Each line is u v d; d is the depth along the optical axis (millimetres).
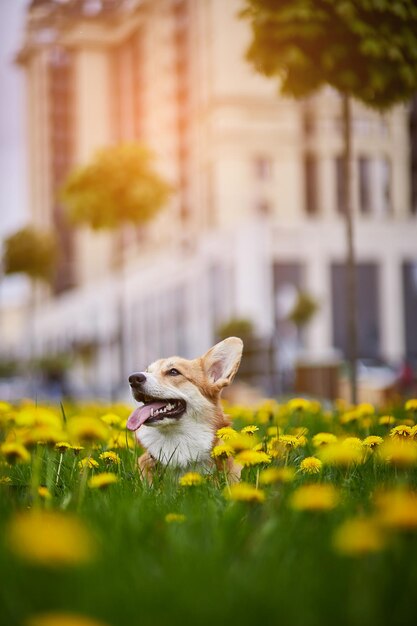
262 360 25031
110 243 106562
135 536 2781
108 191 30000
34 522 2127
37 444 3920
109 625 1885
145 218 30688
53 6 124938
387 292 61719
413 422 5969
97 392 44531
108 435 5617
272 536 2715
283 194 70250
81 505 3402
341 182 69438
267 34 10148
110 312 85562
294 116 70688
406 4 9875
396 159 63875
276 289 59031
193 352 66625
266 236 58594
